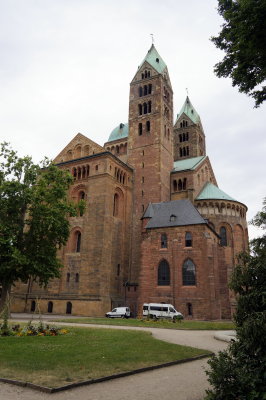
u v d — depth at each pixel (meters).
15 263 32.38
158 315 48.66
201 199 70.62
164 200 72.31
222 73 17.83
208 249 52.88
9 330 23.70
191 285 52.53
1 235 34.09
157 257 56.56
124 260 64.81
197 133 97.25
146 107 81.31
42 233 36.66
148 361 16.19
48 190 38.91
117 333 25.75
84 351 17.50
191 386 12.45
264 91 16.97
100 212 60.19
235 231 69.75
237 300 12.34
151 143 75.69
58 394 10.91
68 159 70.75
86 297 55.62
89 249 58.72
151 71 83.19
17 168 38.38
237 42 15.45
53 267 36.72
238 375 9.41
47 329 25.56
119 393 11.34
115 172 66.31
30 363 14.36
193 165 79.56
